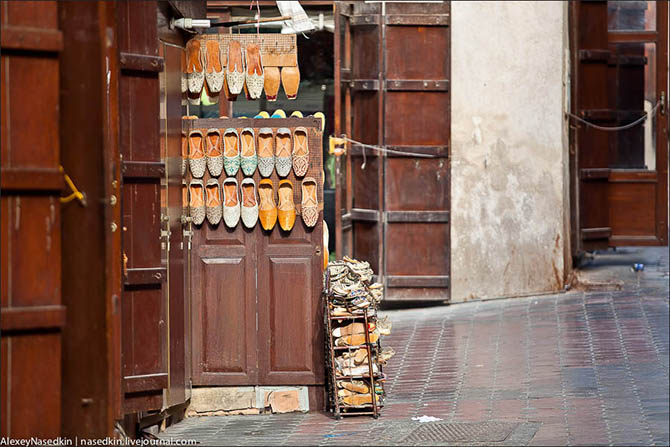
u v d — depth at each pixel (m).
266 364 10.73
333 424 10.01
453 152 17.39
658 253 22.84
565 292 18.39
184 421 10.48
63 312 7.63
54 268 7.64
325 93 16.70
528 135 17.92
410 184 17.09
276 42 11.22
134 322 9.38
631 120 20.08
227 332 10.70
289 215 10.56
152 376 9.42
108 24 8.30
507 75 17.69
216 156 10.57
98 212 7.86
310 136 10.65
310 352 10.70
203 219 10.63
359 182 17.20
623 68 20.02
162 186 9.60
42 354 7.68
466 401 10.74
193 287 10.69
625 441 8.88
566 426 9.49
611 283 18.47
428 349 13.80
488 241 17.72
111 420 7.93
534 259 18.11
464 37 17.33
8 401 7.62
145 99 9.27
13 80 7.47
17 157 7.49
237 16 16.69
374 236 17.09
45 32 7.48
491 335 14.62
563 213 18.44
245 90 11.13
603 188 19.97
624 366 12.20
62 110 7.83
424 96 17.02
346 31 16.92
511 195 17.84
